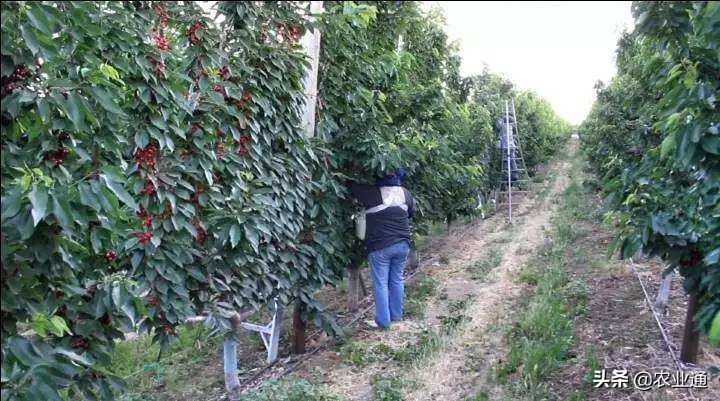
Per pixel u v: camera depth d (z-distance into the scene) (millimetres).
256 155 4098
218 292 3816
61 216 1909
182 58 3910
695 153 2334
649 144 4793
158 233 3352
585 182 12297
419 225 7449
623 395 3658
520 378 4090
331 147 5281
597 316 5305
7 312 2066
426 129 6520
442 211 8570
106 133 2602
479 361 4555
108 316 2689
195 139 3607
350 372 4570
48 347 2158
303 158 4633
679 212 3264
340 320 6004
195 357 5297
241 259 3873
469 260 8602
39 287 2221
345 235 5527
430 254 9477
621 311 5398
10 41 1972
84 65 2445
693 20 2230
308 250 4727
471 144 11219
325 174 4957
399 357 4746
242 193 3936
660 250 3432
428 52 8125
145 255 3316
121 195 2176
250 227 3752
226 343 4363
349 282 6336
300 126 4613
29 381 2051
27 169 2025
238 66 3980
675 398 3594
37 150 2232
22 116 2154
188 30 3768
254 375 4738
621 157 6789
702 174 2729
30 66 2061
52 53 2018
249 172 4039
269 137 4273
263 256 4188
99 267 2750
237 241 3629
